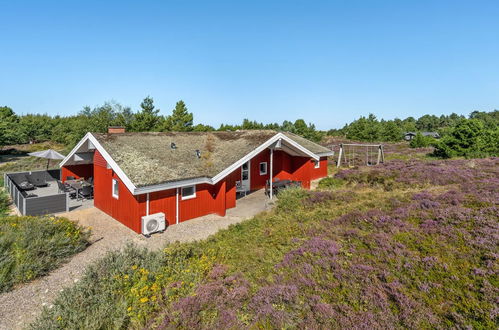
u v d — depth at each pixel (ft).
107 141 43.55
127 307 19.39
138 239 35.27
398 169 60.39
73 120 171.12
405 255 22.13
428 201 32.24
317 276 21.18
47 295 23.39
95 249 32.19
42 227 30.89
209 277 22.68
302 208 40.42
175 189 40.47
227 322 16.88
